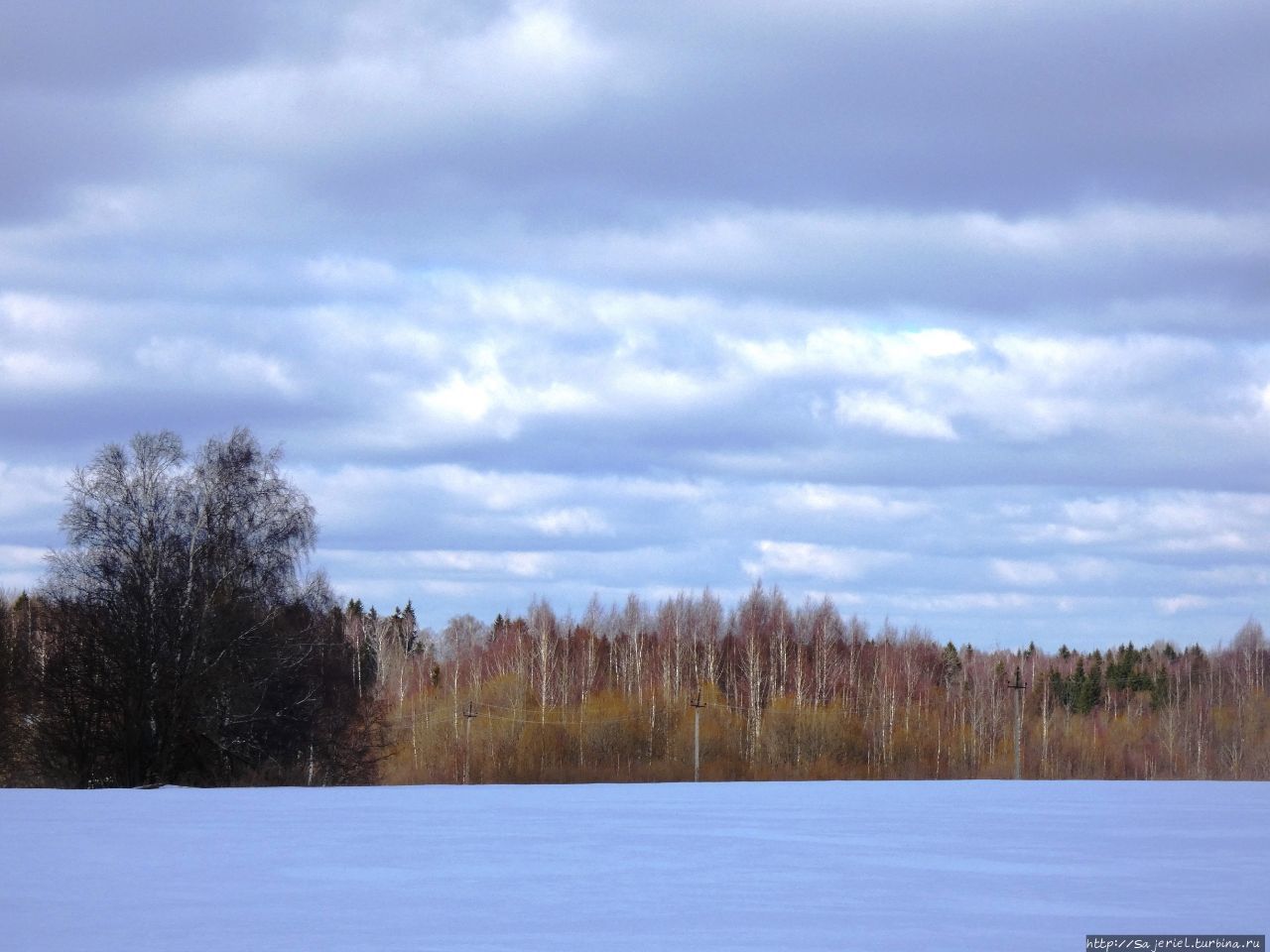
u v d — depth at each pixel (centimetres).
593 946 1120
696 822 2395
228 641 5409
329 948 1109
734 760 9888
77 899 1367
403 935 1169
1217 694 13400
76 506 5584
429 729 10625
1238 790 3762
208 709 5412
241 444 5812
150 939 1148
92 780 5434
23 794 3397
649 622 13925
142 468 5697
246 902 1352
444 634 17888
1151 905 1351
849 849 1894
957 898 1393
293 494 5866
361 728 6228
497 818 2481
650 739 10019
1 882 1505
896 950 1107
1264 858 1794
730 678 11594
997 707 12462
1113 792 3650
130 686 5344
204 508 5656
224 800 3111
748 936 1170
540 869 1634
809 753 10119
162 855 1775
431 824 2314
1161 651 18975
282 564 5700
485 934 1176
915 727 11362
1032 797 3331
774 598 13300
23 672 5684
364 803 2969
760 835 2119
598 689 11838
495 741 9981
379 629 14250
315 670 5675
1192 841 2039
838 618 13750
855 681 11981
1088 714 15388
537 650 12138
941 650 15088
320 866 1658
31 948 1111
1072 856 1812
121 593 5441
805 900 1376
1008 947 1124
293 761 5559
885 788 3916
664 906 1333
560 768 9675
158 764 5381
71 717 5447
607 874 1587
